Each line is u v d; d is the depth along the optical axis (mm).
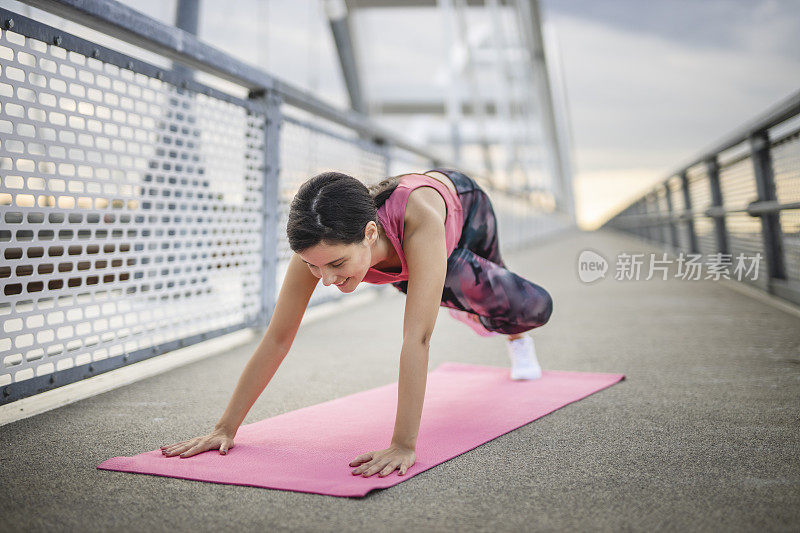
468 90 17219
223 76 2361
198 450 1232
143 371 1993
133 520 921
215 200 2291
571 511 936
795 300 3172
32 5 1507
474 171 6945
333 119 3385
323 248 1057
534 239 11875
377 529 880
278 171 2744
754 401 1570
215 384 1867
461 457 1202
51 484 1072
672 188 6980
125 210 1806
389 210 1238
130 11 1757
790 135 3029
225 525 900
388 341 2627
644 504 958
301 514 938
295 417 1512
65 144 1571
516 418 1460
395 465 1115
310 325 3082
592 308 3482
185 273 2125
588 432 1351
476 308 1603
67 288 1588
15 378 1463
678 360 2111
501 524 893
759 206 3443
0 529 890
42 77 1497
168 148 2012
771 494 987
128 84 1813
